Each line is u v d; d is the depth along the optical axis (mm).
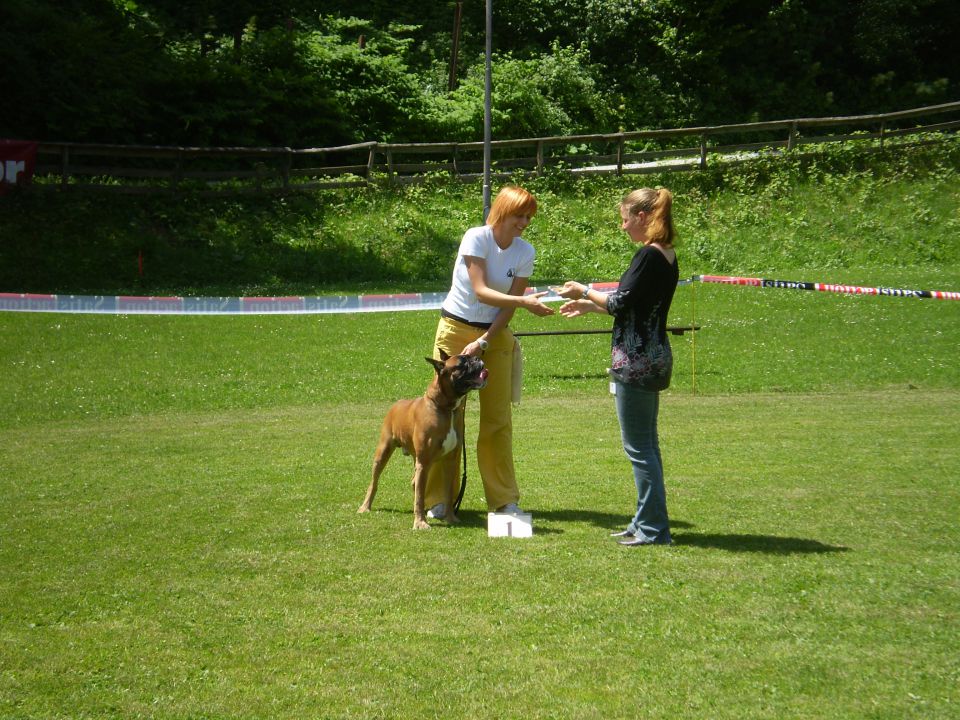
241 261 21312
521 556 5020
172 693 3473
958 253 23406
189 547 5285
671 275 5105
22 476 7434
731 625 4016
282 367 13945
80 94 24344
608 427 9648
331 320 17281
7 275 18844
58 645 3906
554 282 20922
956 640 3818
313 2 33719
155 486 6984
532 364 14273
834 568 4719
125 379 13086
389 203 24531
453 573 4742
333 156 28172
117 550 5234
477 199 25328
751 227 24719
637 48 36219
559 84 32938
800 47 37094
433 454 5703
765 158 27469
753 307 18031
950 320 16500
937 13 38219
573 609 4223
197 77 26266
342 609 4281
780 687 3436
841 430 9086
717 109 35156
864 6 37531
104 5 28531
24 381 12867
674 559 4914
